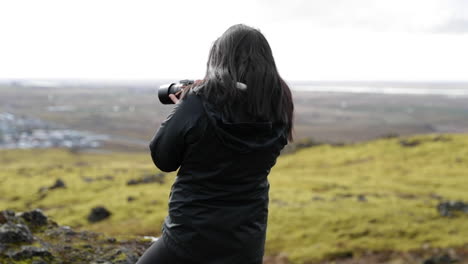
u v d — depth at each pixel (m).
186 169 2.46
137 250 5.21
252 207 2.49
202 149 2.36
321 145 71.06
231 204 2.43
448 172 46.34
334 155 63.31
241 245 2.46
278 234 26.61
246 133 2.36
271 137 2.47
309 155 65.31
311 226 27.53
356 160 58.50
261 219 2.57
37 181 49.88
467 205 28.75
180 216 2.45
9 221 5.15
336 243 24.61
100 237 5.49
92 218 30.16
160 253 2.54
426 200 33.44
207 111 2.32
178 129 2.36
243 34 2.49
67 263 4.61
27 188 45.34
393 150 60.66
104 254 4.93
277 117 2.49
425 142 61.78
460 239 23.50
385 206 31.33
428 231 25.28
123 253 4.97
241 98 2.35
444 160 51.91
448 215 27.97
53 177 52.81
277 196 36.31
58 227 5.64
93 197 39.38
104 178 48.84
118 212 31.28
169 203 2.54
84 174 54.69
